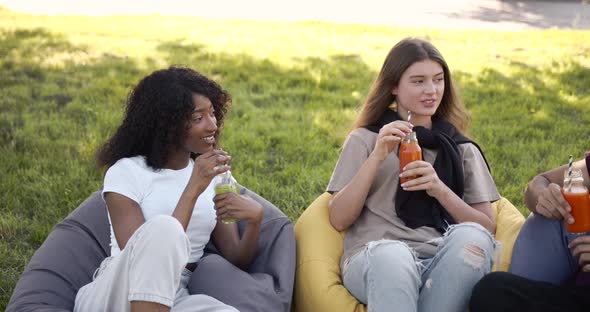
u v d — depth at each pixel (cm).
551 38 938
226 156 257
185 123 265
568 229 263
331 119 591
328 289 280
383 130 286
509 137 557
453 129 316
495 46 882
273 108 614
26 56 753
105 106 602
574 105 635
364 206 304
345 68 749
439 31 989
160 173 269
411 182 283
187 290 272
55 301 274
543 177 287
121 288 235
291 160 518
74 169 480
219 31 952
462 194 302
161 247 227
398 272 249
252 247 288
